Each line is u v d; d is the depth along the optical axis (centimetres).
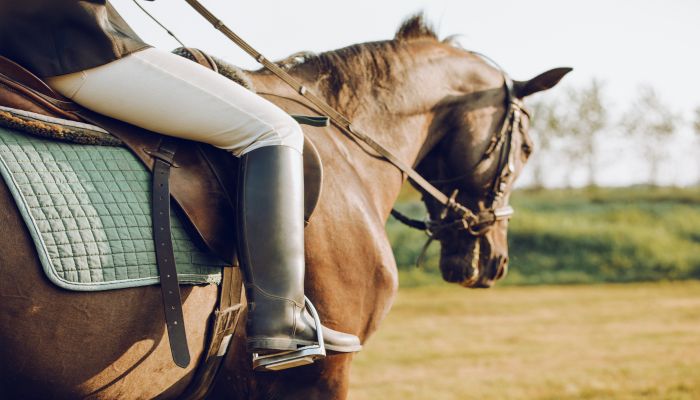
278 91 271
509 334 1020
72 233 192
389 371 765
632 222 2300
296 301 220
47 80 202
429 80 311
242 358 243
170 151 216
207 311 222
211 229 219
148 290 207
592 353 872
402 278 1759
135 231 204
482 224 329
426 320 1161
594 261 1909
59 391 200
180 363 206
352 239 257
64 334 193
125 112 208
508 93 331
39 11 199
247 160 219
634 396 649
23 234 186
